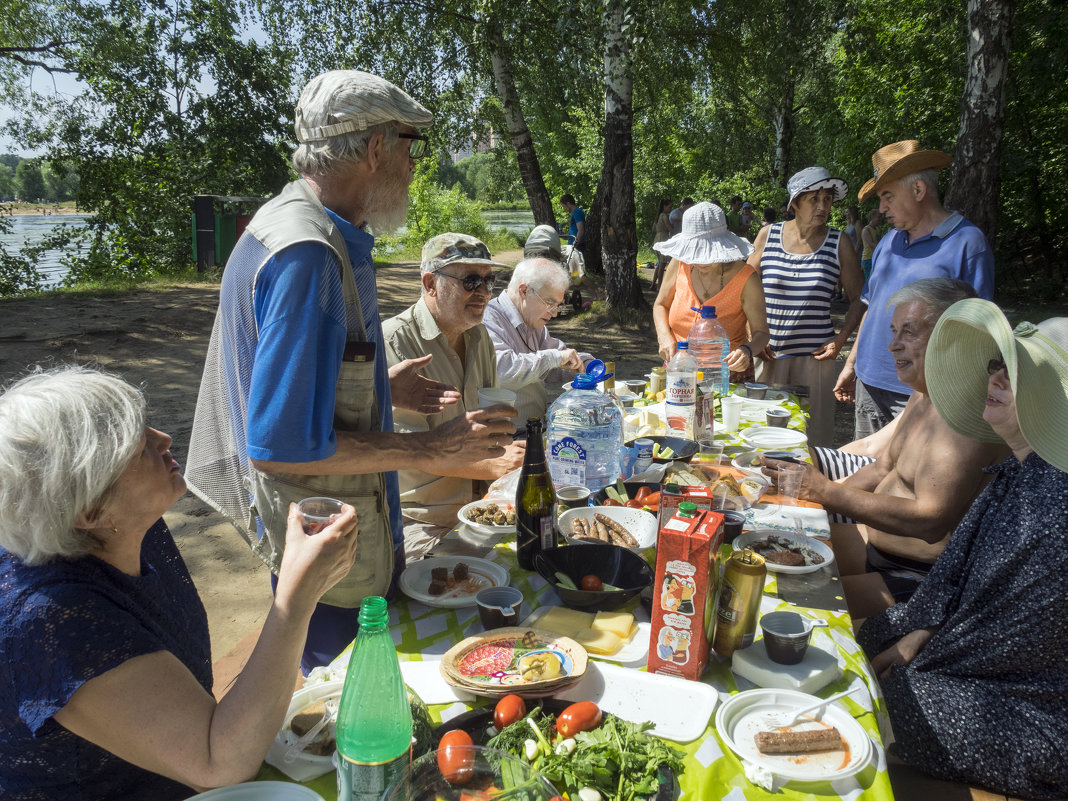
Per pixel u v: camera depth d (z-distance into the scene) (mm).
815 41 12547
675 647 1394
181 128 17094
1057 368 1483
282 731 1245
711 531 1353
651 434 2914
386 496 1823
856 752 1203
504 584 1767
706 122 24578
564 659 1387
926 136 12703
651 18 10062
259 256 1521
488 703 1332
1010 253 12938
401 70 13344
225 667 2791
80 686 992
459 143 14453
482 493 2764
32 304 10523
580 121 21188
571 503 2215
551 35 12219
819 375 4391
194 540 4023
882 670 1854
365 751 1019
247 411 1515
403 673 1429
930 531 2293
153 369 7738
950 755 1608
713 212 3994
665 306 4449
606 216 10930
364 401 1691
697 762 1177
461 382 2725
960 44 12117
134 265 15703
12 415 1027
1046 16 10734
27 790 1088
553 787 1007
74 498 1035
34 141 16094
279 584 1114
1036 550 1562
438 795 1012
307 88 1662
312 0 13016
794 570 1846
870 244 11836
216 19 16328
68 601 1029
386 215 1769
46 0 15688
